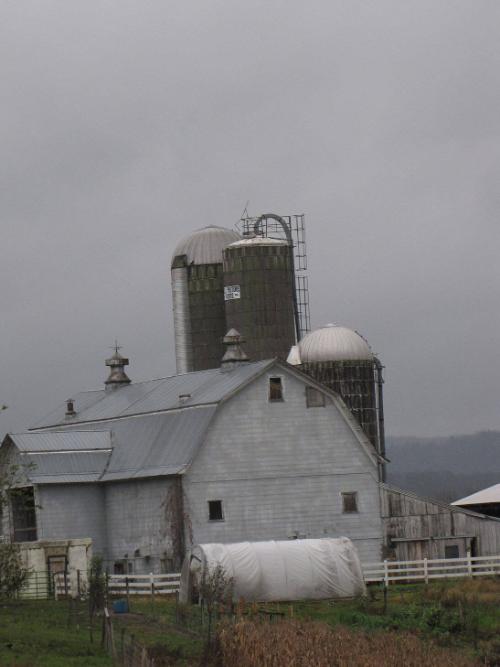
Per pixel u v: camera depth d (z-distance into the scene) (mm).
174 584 91500
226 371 113125
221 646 59250
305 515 106188
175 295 154875
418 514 108688
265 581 86812
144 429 111938
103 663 58281
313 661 55281
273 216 156375
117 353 131375
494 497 130625
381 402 141625
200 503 103438
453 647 66500
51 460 110312
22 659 58750
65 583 90438
